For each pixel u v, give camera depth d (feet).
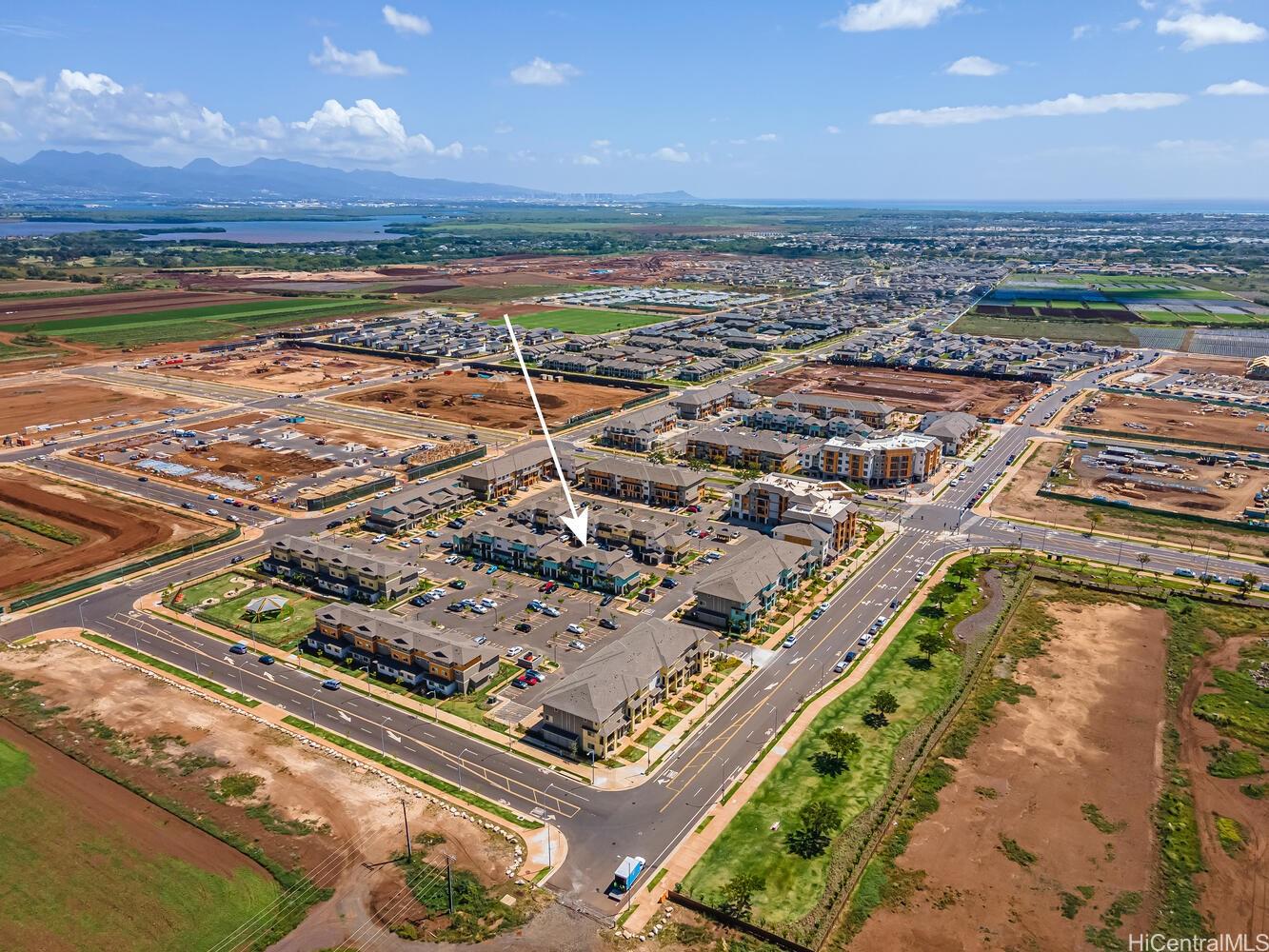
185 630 592.19
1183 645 568.82
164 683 524.52
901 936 341.82
